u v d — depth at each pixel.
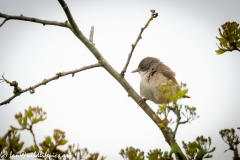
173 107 6.39
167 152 6.08
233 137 6.77
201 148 6.39
